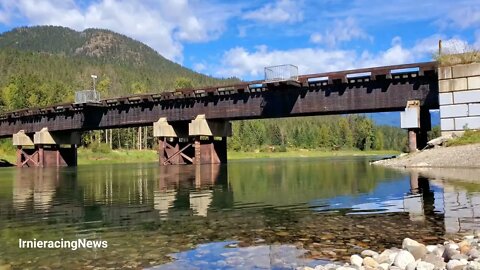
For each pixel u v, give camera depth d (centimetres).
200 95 5762
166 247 1105
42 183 3394
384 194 2008
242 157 14312
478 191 1945
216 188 2606
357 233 1198
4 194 2505
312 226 1319
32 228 1405
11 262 1002
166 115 6094
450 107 4069
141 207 1833
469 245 941
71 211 1766
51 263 990
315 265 926
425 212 1490
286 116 5338
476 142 3781
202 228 1338
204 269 922
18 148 8150
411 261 868
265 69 4944
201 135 5841
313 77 4900
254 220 1451
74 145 8125
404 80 4475
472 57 4034
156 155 12631
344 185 2550
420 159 3928
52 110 7381
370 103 4641
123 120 6512
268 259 977
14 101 14600
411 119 4369
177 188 2655
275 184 2814
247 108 5438
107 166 7494
